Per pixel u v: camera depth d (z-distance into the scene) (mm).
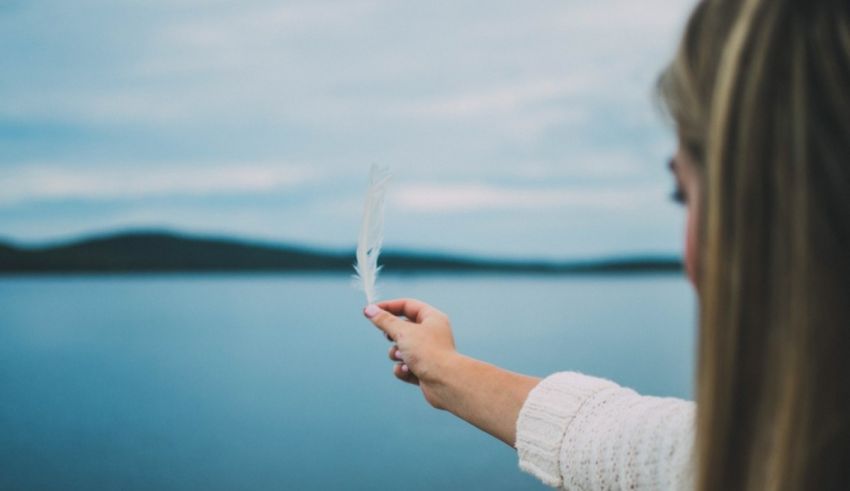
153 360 14297
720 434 466
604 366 11836
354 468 7051
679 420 657
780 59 449
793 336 439
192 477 6914
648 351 13367
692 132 502
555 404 772
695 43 506
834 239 435
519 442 785
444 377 929
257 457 7520
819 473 442
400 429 8453
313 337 17641
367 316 1059
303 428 8656
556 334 16094
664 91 530
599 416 729
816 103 440
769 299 448
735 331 457
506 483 6496
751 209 449
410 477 6723
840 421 438
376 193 1137
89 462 7406
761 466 459
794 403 439
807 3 452
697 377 488
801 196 436
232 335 18141
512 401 848
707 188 484
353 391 10781
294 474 6930
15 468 7180
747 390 462
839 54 440
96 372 12953
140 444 8102
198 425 8922
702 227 505
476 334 16172
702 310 479
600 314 21219
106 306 27328
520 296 29547
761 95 447
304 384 11445
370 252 1116
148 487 6633
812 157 437
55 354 15117
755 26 457
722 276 460
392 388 10875
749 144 448
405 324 1018
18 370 13188
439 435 8133
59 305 27734
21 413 9641
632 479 667
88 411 9750
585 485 712
